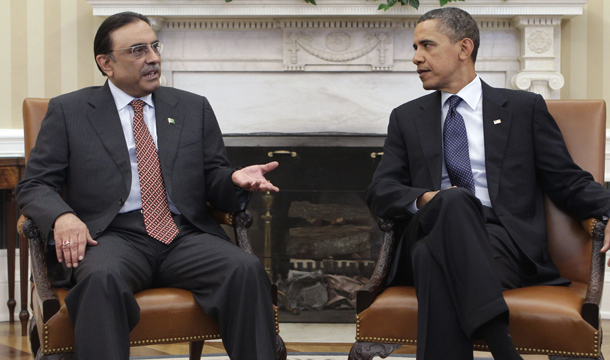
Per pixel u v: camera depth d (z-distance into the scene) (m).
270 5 2.90
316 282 3.00
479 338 1.43
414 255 1.50
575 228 1.80
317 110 3.09
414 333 1.54
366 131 3.08
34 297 1.64
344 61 3.04
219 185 1.80
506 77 3.05
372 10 2.88
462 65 1.87
